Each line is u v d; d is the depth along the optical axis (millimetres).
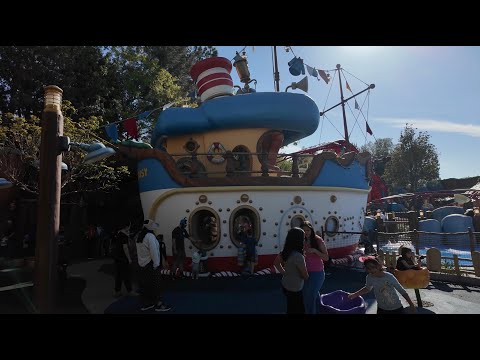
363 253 14211
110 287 9922
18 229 17594
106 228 19359
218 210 11250
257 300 8094
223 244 11148
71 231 17828
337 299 6871
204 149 13562
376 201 31391
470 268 10805
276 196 11523
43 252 5180
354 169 13672
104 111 20141
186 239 11219
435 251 10945
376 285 5508
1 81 19016
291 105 12734
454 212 23000
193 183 11297
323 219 12156
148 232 7492
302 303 5141
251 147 13188
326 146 21234
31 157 13039
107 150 6180
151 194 11914
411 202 35719
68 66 19500
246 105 12578
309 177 11977
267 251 11258
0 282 10578
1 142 14078
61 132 5598
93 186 18219
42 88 18953
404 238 15727
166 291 9164
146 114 13656
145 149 12148
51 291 5195
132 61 23438
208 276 10859
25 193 18188
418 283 7312
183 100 24719
